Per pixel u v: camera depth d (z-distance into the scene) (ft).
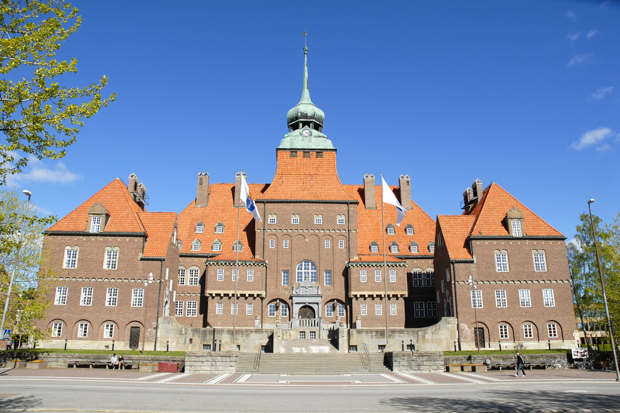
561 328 202.80
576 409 79.25
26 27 67.62
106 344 194.29
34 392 94.02
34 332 165.99
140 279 200.85
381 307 224.94
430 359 155.12
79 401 83.97
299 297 226.58
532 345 200.13
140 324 195.72
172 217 222.28
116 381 119.14
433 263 246.88
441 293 225.97
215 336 190.80
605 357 164.96
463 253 211.20
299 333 207.21
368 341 186.50
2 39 64.08
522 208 222.48
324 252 236.43
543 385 115.75
